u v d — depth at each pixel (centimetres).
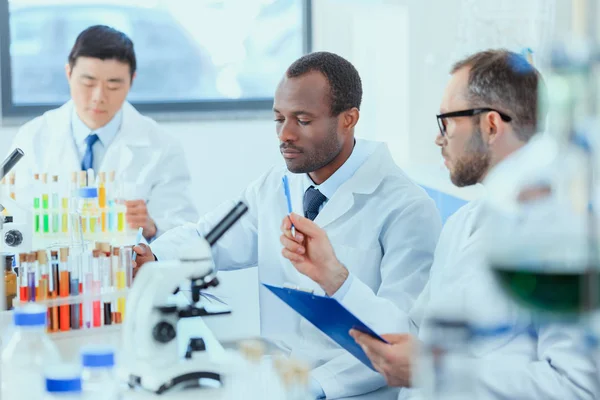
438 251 224
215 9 568
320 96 251
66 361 194
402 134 459
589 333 167
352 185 262
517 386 170
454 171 207
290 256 225
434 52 413
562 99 107
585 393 167
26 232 248
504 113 199
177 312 176
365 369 229
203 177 566
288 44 577
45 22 552
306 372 167
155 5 561
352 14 520
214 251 285
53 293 219
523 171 111
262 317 273
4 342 202
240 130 566
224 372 177
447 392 130
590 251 104
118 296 224
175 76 571
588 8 105
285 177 279
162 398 169
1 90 548
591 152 107
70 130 414
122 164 411
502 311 181
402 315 227
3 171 258
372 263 258
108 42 396
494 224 112
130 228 300
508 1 319
